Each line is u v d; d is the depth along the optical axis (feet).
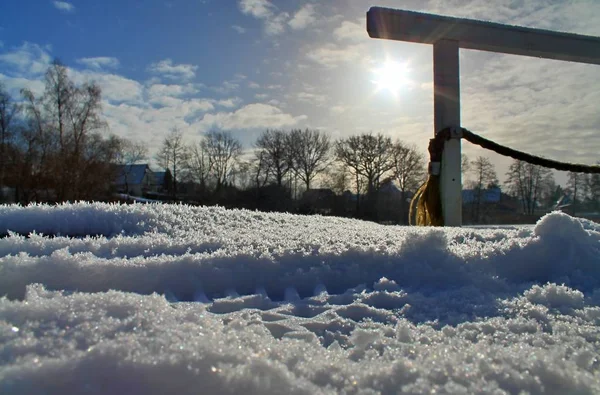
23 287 1.76
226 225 3.13
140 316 1.26
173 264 1.97
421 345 1.32
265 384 0.97
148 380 0.97
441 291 2.00
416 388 1.01
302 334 1.40
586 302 1.82
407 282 2.13
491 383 1.05
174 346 1.06
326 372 1.09
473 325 1.51
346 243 2.50
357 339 1.39
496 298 1.86
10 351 1.05
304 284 2.09
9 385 0.91
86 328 1.17
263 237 2.68
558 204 19.74
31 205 2.99
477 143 5.00
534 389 1.06
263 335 1.32
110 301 1.34
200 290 1.95
